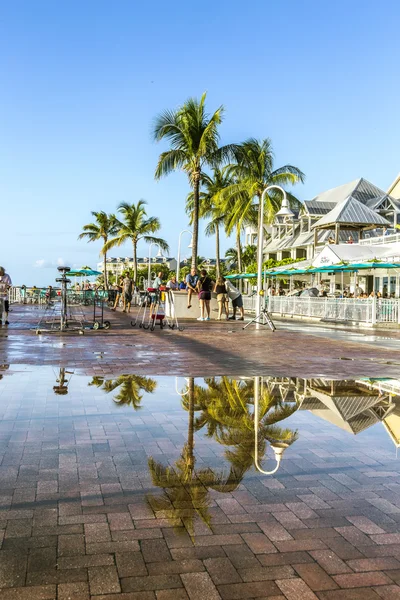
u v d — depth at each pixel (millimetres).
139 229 59812
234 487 3492
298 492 3428
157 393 6586
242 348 12086
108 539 2730
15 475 3676
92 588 2281
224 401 6176
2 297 17703
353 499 3328
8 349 11094
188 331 16672
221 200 41000
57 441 4492
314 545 2701
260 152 39000
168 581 2344
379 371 8797
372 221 38938
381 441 4621
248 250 67625
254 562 2520
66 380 7422
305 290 34375
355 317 22719
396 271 33062
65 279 15500
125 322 20734
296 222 63594
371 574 2432
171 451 4254
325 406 5988
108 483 3537
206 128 26828
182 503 3217
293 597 2242
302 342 13852
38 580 2338
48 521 2941
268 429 4961
